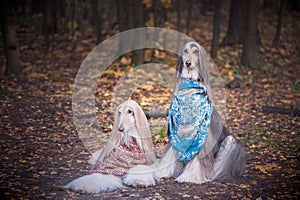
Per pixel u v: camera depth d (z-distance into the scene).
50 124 8.18
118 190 5.54
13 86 10.56
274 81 11.33
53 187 5.57
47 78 11.29
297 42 14.76
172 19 16.19
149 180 5.67
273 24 16.23
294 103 9.62
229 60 12.70
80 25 15.03
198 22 16.31
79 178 5.68
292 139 7.52
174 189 5.55
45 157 6.70
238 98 9.98
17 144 7.20
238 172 5.97
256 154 6.87
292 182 5.81
